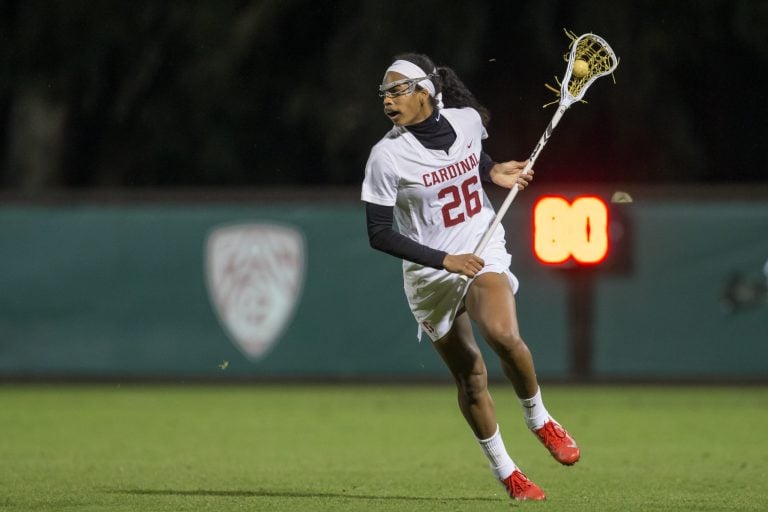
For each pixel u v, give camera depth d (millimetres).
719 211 57625
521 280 57938
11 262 59531
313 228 58594
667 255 57719
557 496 28406
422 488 30266
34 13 81250
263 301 58781
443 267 25062
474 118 26609
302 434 44188
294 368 58812
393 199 25938
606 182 78125
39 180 85562
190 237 59094
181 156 83125
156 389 59469
